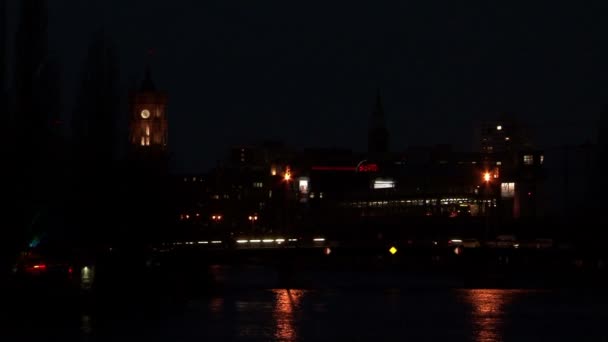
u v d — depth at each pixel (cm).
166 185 15400
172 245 15988
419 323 9056
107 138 12988
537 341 7862
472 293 12925
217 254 13900
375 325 8862
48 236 12488
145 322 8575
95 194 12850
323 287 14038
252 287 13875
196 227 19688
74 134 12925
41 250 10925
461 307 10775
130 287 11750
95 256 11362
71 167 12738
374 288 13938
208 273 13750
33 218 10800
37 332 7431
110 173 12988
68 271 8919
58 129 11306
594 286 14038
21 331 7456
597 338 8056
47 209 11775
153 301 10938
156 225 14562
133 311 9525
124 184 13338
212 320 8994
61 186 12562
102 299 10231
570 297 12238
